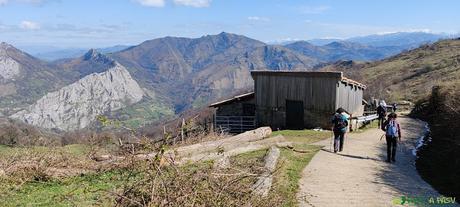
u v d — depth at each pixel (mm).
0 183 10109
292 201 9453
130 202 6559
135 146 8000
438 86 30844
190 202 6168
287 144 18078
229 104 33031
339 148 17828
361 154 17234
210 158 13516
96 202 8609
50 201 8883
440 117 22250
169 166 7395
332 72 27984
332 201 9906
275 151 15195
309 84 29172
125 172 10867
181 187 6367
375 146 19812
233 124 32344
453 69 74062
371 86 62938
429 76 76750
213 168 7531
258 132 20672
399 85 78375
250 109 32562
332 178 12367
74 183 10500
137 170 8031
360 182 11977
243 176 7449
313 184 11547
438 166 14469
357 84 32688
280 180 11039
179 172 6660
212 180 6875
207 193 6531
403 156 17094
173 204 6055
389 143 15656
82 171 11562
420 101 40000
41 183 10648
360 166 14555
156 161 6648
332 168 13938
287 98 30188
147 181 6668
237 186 7453
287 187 10711
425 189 11398
